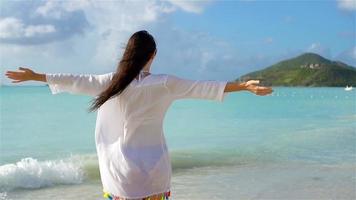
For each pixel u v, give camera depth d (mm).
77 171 9648
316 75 196250
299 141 15836
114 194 3205
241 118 26797
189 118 26578
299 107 40906
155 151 3223
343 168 10406
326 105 45250
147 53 3160
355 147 14211
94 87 3180
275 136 17469
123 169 3146
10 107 35281
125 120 3188
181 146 14547
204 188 8242
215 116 28375
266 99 63562
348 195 7730
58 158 11891
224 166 10719
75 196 7867
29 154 12750
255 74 196000
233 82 3141
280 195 7727
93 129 19797
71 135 17609
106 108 3229
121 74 3092
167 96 3205
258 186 8430
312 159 11805
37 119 24703
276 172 9891
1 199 7637
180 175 9547
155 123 3236
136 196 3162
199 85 3154
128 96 3164
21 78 3086
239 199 7426
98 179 9258
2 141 15727
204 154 12703
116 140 3238
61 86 3178
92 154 12766
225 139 16453
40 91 87250
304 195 7723
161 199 3270
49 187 8531
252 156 12352
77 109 32781
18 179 8672
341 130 19859
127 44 3203
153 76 3209
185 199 7391
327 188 8273
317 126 21906
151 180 3182
